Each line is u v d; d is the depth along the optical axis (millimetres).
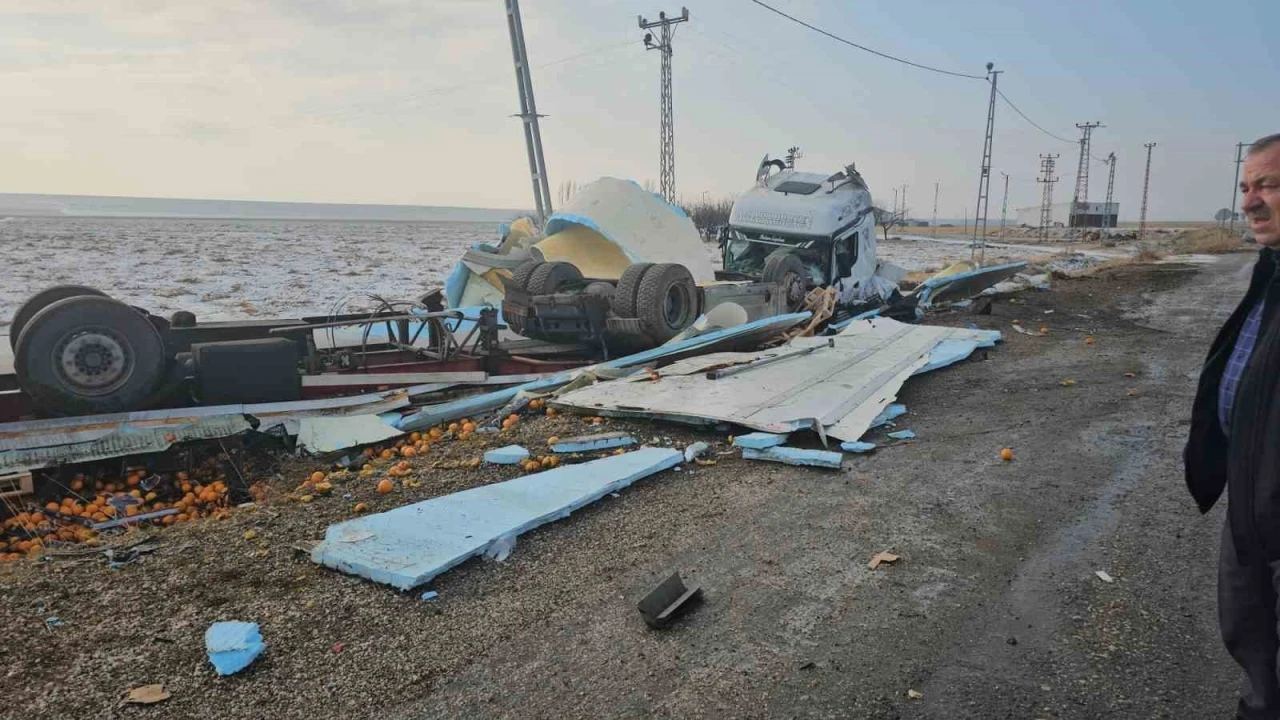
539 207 20578
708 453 6648
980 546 4695
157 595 4039
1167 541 4734
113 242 46625
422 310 9867
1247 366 2271
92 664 3373
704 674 3322
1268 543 2201
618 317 10250
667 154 30141
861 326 13070
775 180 16547
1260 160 2268
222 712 3064
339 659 3445
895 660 3422
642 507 5363
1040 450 6781
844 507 5363
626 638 3635
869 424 7238
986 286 19781
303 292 21469
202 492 6008
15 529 5383
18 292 19594
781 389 8219
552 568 4391
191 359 6977
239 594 4051
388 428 7223
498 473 6133
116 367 6227
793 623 3760
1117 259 39906
